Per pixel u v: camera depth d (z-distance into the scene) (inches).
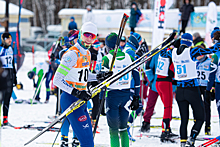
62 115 308.2
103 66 363.9
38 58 1978.3
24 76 1469.0
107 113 358.9
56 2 4367.6
